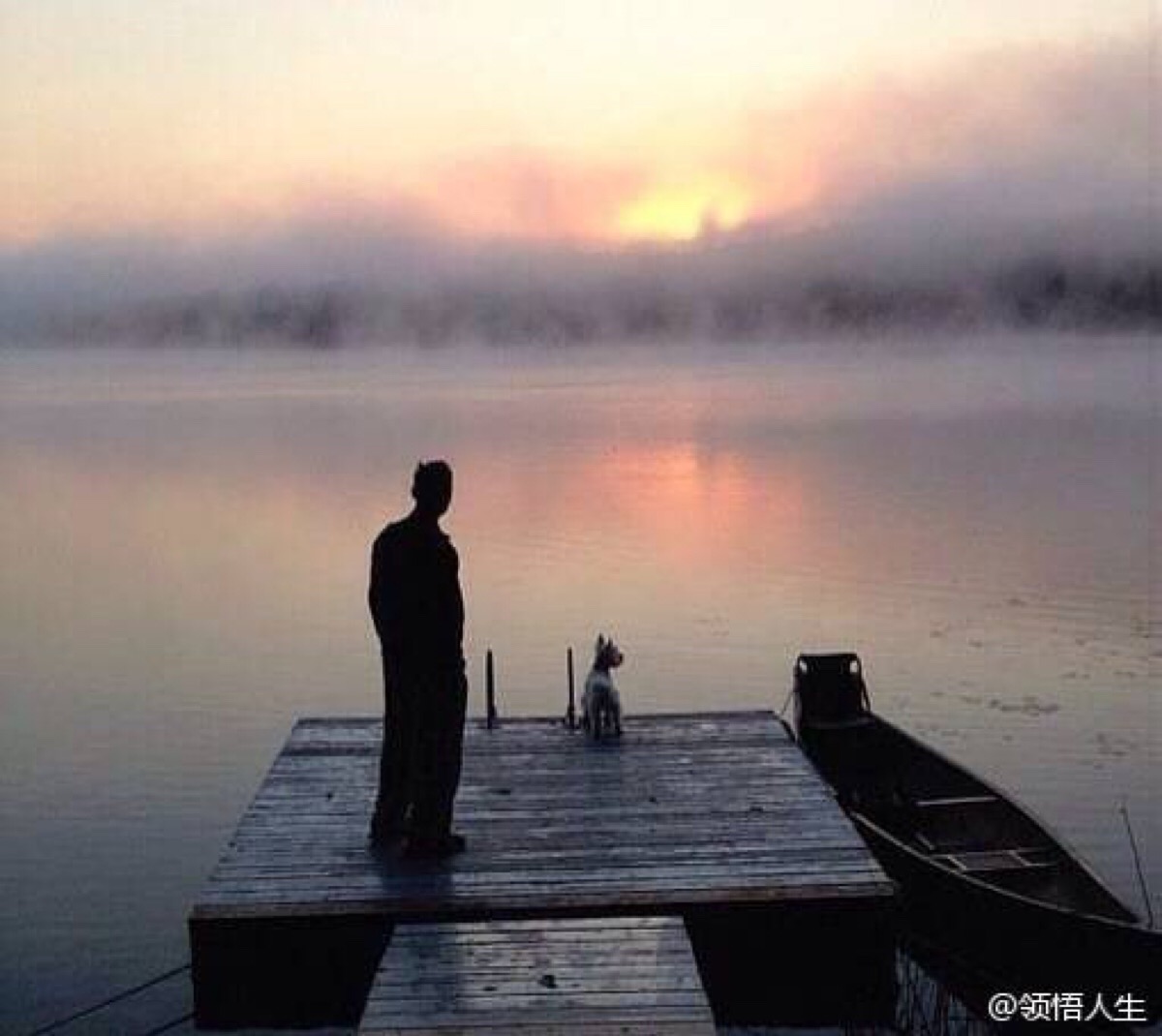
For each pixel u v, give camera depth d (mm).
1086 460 51062
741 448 58344
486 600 27938
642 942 7434
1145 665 22047
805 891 8078
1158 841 14727
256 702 21312
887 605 26812
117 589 30906
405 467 53531
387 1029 6543
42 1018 11766
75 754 18844
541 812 9461
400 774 8852
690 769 10344
